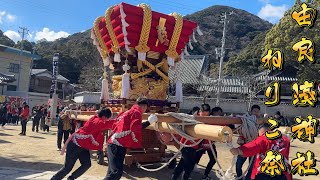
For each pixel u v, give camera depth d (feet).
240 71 151.12
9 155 36.42
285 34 84.12
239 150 15.48
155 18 30.04
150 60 31.68
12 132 66.74
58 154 37.88
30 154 37.55
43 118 75.00
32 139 54.54
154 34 30.42
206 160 37.91
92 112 32.14
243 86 127.34
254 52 164.66
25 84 162.50
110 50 32.78
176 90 33.40
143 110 19.84
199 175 29.43
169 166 31.27
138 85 30.53
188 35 32.71
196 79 129.70
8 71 155.84
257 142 15.90
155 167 31.01
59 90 191.72
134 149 30.17
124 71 31.50
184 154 23.09
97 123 20.94
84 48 218.18
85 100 115.24
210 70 166.50
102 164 32.12
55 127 82.79
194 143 19.97
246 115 21.40
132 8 28.73
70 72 212.84
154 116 18.28
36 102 146.00
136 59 31.17
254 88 117.29
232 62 163.12
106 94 34.53
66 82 190.80
